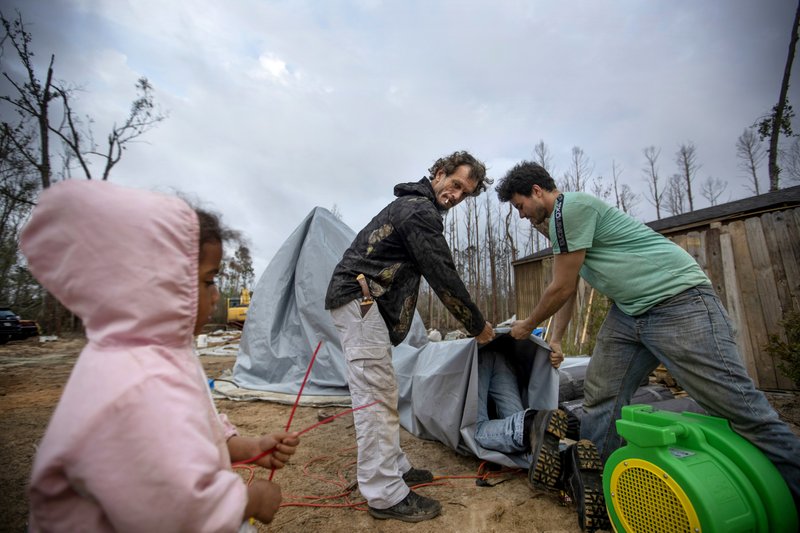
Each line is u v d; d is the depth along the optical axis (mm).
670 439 1501
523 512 2053
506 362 2973
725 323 1765
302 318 5094
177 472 734
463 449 2660
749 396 1637
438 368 2783
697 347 1756
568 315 2656
